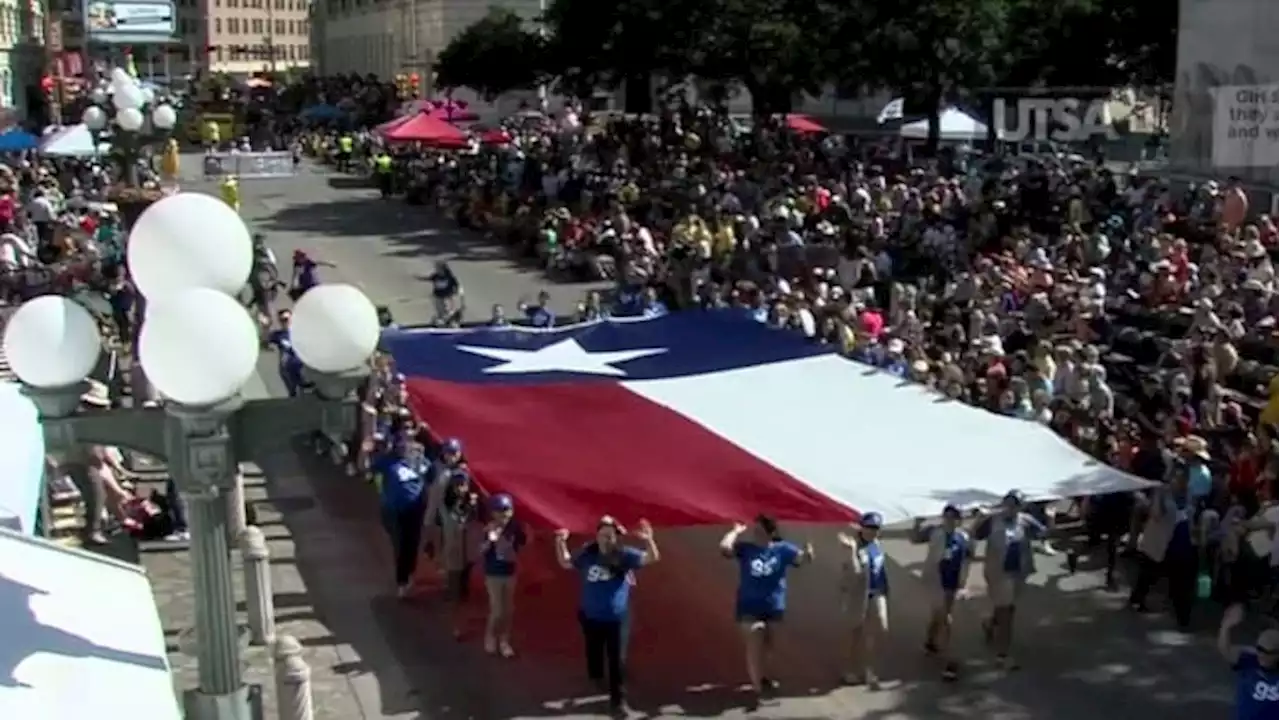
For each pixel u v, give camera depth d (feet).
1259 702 32.71
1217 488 47.88
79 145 136.56
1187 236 85.56
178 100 254.68
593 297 81.51
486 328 65.26
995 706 40.24
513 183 136.87
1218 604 47.29
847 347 64.54
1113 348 68.49
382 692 41.04
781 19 137.39
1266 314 66.03
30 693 21.81
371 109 255.91
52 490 53.88
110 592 27.48
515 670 42.50
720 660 43.09
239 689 23.58
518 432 47.80
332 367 23.04
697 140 144.97
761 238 94.43
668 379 53.67
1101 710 39.96
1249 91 96.68
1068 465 44.57
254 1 508.94
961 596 47.39
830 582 49.01
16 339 22.99
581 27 155.02
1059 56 158.10
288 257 119.14
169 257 22.44
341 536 54.85
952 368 59.72
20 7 269.44
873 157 130.82
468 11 276.00
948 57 132.26
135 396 57.77
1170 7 151.12
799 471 43.24
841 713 39.75
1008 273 75.61
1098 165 116.37
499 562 42.73
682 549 52.13
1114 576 49.78
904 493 41.88
